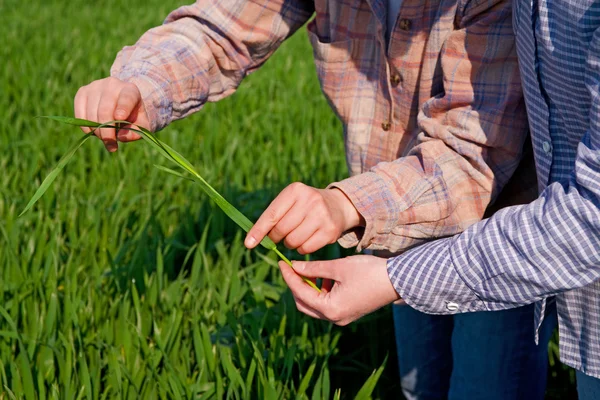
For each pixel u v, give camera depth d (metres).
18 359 2.64
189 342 2.94
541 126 1.74
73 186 4.16
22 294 2.98
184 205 4.06
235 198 4.13
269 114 5.77
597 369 1.75
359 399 2.42
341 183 1.86
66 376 2.51
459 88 1.94
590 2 1.47
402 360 2.76
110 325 2.82
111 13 10.82
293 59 8.05
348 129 2.34
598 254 1.47
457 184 1.92
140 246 3.29
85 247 3.52
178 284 3.07
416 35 2.07
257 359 2.54
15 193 4.13
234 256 3.37
